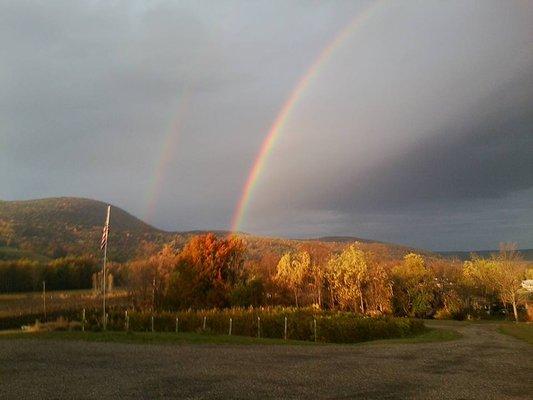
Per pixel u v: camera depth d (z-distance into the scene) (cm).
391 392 1383
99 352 2155
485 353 2536
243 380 1512
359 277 6644
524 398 1328
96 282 7444
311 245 7688
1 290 7844
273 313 3697
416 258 7900
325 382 1521
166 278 5609
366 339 3553
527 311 7638
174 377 1541
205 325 3369
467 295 8519
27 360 1900
